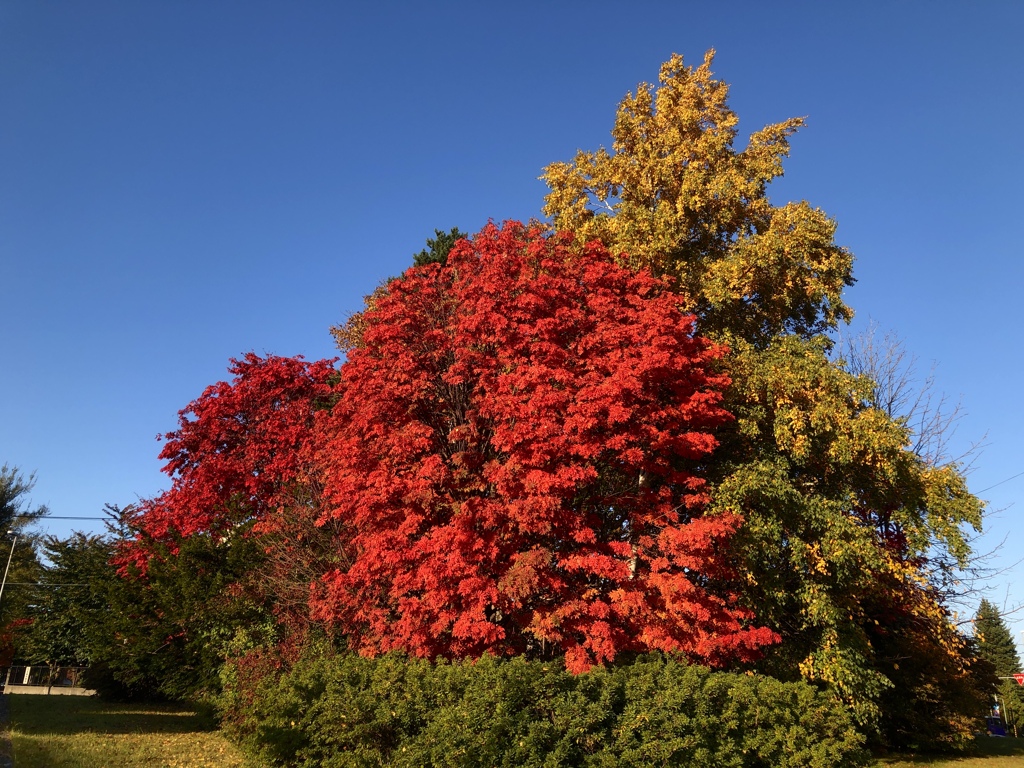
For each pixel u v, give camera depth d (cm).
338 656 1267
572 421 1193
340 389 1744
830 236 1734
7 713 1634
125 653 2027
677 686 946
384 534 1262
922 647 1867
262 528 1917
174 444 2517
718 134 1856
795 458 1491
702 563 1198
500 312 1400
